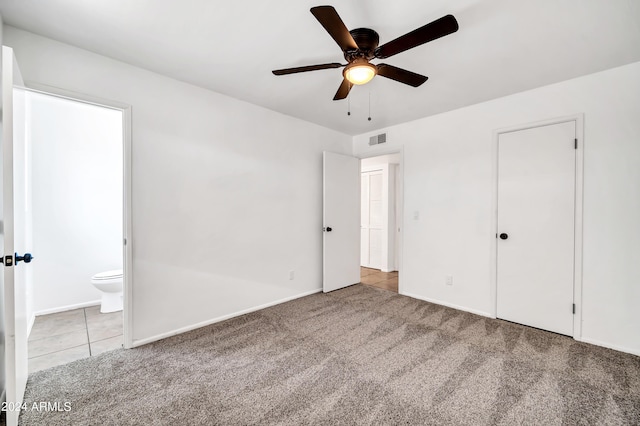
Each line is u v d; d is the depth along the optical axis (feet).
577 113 7.93
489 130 9.62
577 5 5.12
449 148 10.64
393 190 17.89
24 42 6.03
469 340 7.91
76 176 10.67
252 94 9.25
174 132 8.20
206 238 8.92
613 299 7.45
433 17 5.50
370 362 6.79
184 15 5.50
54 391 5.73
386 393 5.66
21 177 5.94
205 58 7.09
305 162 11.98
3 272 4.43
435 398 5.51
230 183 9.50
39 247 9.96
